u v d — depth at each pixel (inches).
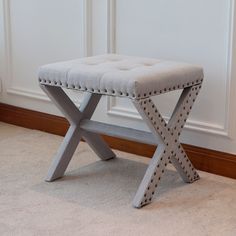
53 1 101.1
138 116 93.3
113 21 93.4
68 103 82.8
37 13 104.1
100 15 94.7
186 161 81.6
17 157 93.9
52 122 106.0
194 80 77.7
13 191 80.0
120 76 70.5
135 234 67.5
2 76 112.9
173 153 78.7
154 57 90.4
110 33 94.0
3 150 97.3
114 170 88.4
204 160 87.5
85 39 97.5
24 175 86.1
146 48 91.0
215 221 70.8
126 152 96.3
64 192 79.8
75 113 83.9
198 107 87.0
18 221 70.9
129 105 95.0
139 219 71.4
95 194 79.1
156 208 74.5
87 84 73.2
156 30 89.2
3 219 71.4
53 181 83.7
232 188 81.3
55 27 102.0
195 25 84.9
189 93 78.2
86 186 82.0
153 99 91.6
